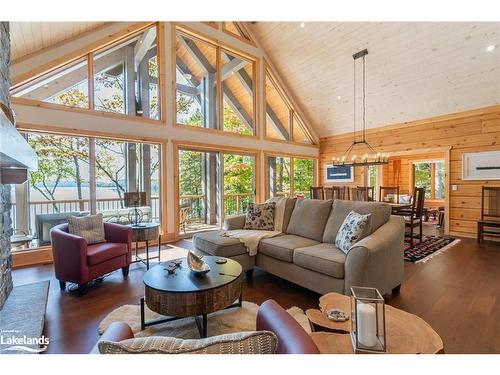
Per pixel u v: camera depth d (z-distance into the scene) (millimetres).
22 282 3088
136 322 2176
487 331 2025
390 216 2900
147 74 5148
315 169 8367
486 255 4086
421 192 4852
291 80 7023
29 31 3412
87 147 4418
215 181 6160
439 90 5340
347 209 3051
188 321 2205
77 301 2586
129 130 4703
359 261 2240
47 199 4164
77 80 4340
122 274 3326
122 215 4797
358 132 7391
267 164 7059
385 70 5414
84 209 4434
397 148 6566
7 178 2279
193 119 5777
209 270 2186
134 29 4734
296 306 2475
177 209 5289
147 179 5105
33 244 3969
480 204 5316
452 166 5676
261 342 751
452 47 4520
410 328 1353
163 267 2320
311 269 2607
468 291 2764
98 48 4422
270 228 3715
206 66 5988
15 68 3709
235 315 2264
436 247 4559
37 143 4070
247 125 6750
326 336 1334
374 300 1222
